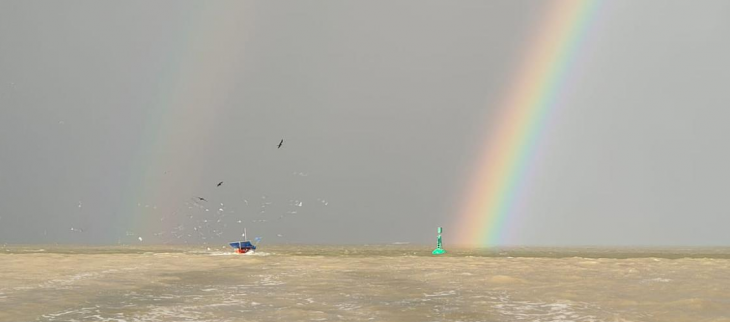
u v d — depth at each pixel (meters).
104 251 89.94
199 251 91.00
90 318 17.69
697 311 18.66
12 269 38.06
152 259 53.88
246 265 44.91
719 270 38.78
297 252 87.69
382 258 58.12
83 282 29.03
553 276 33.25
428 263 47.62
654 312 18.55
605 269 39.66
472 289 26.03
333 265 44.84
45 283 28.34
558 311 18.94
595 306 20.16
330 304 20.77
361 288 26.59
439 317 17.72
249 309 19.55
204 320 17.20
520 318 17.55
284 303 21.14
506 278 31.75
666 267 42.38
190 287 27.27
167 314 18.48
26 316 18.09
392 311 19.02
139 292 24.94
